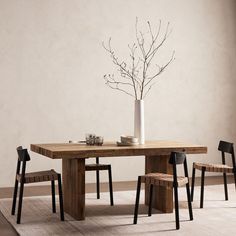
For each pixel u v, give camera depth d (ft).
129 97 29.07
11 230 18.56
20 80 26.91
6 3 26.58
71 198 20.44
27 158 19.36
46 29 27.30
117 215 20.57
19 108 26.94
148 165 22.24
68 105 27.84
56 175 19.75
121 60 28.84
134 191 25.79
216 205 22.50
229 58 31.45
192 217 19.84
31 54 27.07
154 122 29.73
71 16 27.76
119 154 19.83
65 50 27.68
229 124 31.55
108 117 28.66
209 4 30.89
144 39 29.30
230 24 31.45
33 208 21.70
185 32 30.27
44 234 17.84
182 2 30.19
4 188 26.48
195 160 30.68
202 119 30.86
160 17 29.66
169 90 29.99
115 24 28.66
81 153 19.36
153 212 21.12
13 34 26.73
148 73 29.45
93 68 28.27
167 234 17.89
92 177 28.48
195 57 30.58
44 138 27.40
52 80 27.48
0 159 26.73
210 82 30.99
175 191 18.69
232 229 18.58
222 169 22.34
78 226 18.89
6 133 26.76
